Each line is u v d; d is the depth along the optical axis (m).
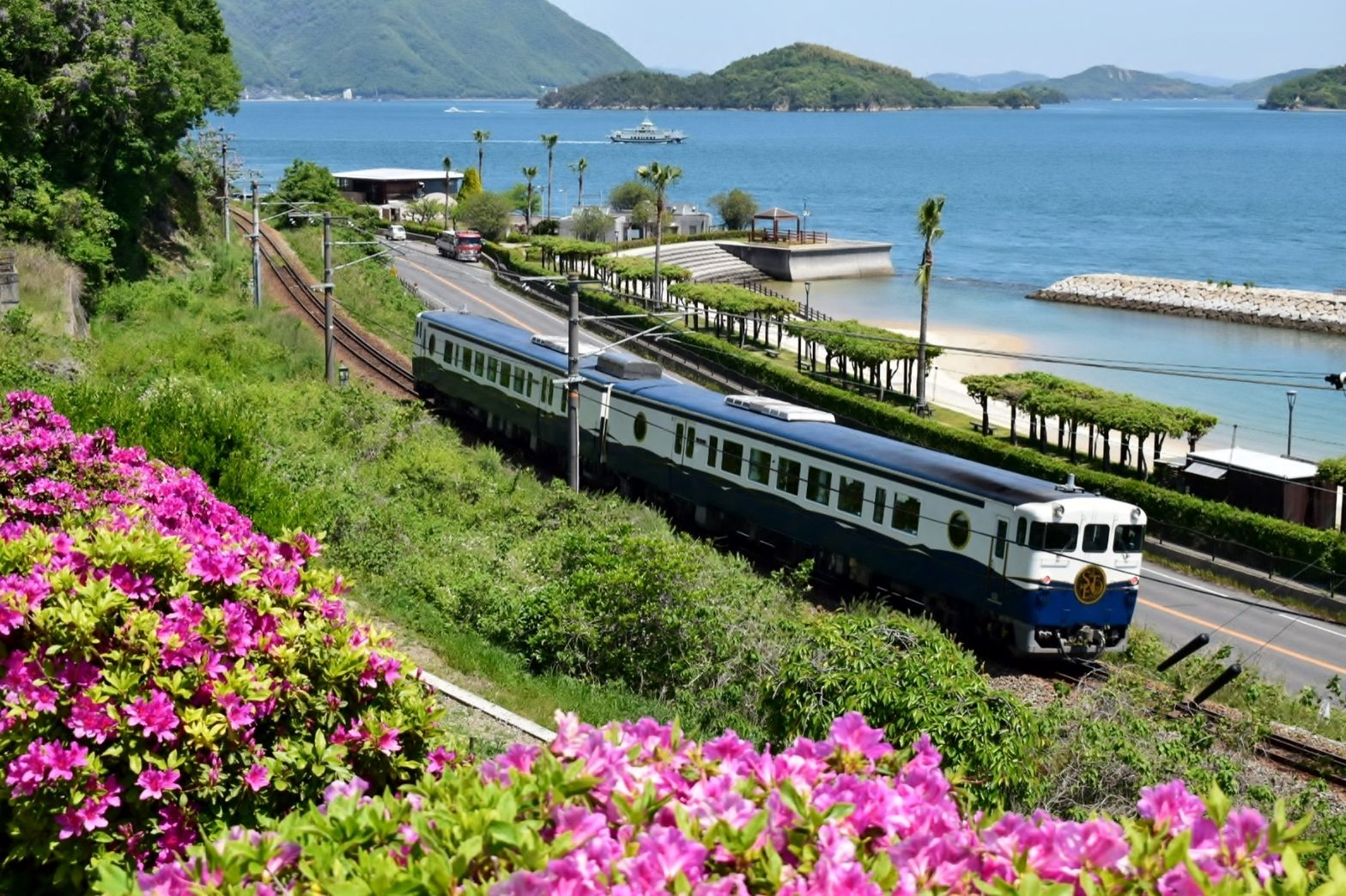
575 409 32.38
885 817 6.21
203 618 10.48
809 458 29.89
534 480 37.22
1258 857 5.89
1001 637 26.08
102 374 37.12
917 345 52.66
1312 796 17.39
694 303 72.19
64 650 9.82
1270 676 27.16
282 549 12.38
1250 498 37.88
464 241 97.12
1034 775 16.23
